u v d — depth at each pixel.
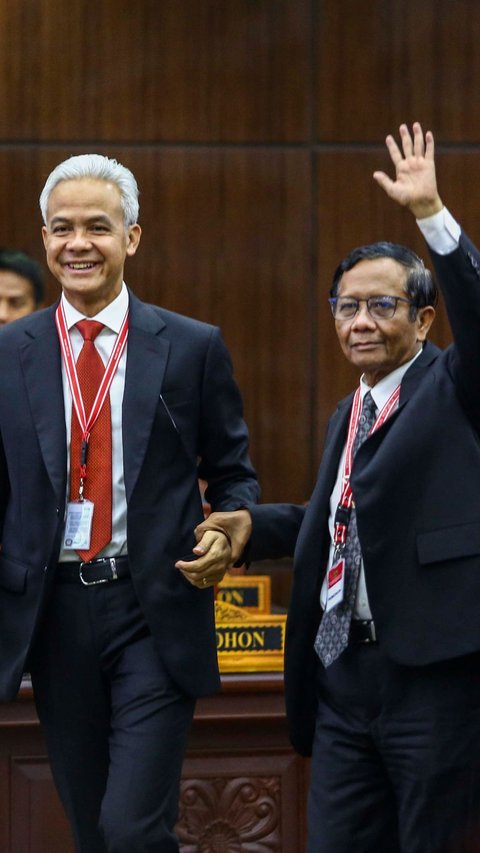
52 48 17.88
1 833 12.00
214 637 9.74
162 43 18.02
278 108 18.17
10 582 9.43
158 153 18.06
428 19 18.23
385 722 8.84
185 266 18.14
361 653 8.95
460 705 8.70
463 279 8.49
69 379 9.48
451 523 8.68
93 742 9.70
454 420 8.80
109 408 9.42
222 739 12.23
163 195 18.08
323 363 18.28
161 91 18.03
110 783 9.22
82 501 9.36
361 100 18.22
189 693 9.43
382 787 9.09
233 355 18.19
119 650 9.44
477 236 18.30
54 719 9.67
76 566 9.38
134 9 17.95
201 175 18.12
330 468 9.34
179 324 9.78
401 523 8.74
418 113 18.25
